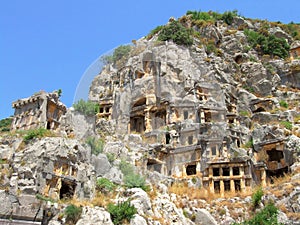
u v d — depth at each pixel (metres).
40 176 22.98
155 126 26.59
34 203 21.11
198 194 33.09
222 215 31.09
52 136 27.00
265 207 30.20
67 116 30.50
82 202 21.98
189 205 30.66
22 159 24.19
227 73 63.38
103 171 17.38
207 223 28.75
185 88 28.83
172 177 32.66
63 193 23.56
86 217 20.62
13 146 27.27
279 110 55.41
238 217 31.06
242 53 70.94
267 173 44.41
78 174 23.25
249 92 62.97
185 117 32.59
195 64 37.53
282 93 62.69
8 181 22.17
